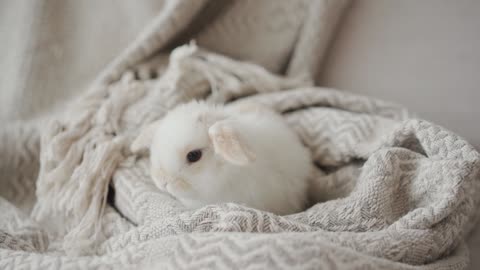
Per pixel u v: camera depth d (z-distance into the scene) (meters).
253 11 0.64
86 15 0.67
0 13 0.67
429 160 0.43
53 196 0.51
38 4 0.65
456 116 0.55
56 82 0.66
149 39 0.61
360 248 0.37
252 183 0.46
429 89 0.57
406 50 0.60
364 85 0.60
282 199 0.47
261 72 0.59
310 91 0.55
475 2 0.59
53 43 0.66
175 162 0.44
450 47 0.58
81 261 0.38
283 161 0.48
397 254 0.38
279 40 0.64
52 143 0.52
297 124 0.54
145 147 0.49
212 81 0.58
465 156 0.41
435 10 0.60
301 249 0.33
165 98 0.55
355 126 0.50
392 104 0.54
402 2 0.61
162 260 0.36
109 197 0.51
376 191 0.42
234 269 0.33
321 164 0.53
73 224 0.49
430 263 0.39
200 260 0.35
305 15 0.63
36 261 0.38
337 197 0.49
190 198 0.45
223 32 0.65
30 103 0.64
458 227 0.41
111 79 0.61
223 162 0.45
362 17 0.63
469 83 0.56
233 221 0.38
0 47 0.67
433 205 0.40
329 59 0.64
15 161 0.58
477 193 0.47
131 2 0.67
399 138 0.46
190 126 0.45
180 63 0.57
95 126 0.54
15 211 0.50
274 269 0.33
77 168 0.50
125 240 0.42
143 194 0.46
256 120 0.49
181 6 0.60
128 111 0.55
